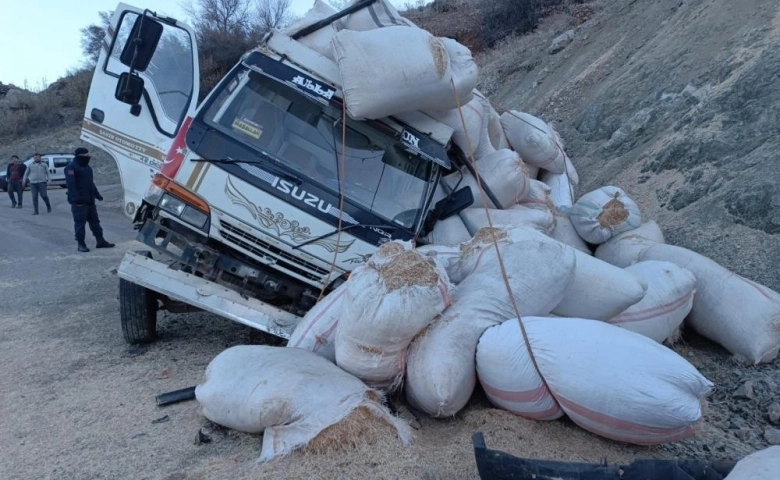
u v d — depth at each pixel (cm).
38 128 3828
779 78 850
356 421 386
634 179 958
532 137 823
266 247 539
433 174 574
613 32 1608
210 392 423
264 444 393
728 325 553
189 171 541
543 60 1873
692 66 1083
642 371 375
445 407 407
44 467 409
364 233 542
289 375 406
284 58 565
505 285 436
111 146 654
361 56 524
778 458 276
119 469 399
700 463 323
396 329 402
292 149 554
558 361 389
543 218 614
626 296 475
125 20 660
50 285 988
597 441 409
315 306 496
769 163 753
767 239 684
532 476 327
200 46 3406
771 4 1030
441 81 529
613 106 1224
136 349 633
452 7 2931
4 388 558
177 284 545
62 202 2247
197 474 382
